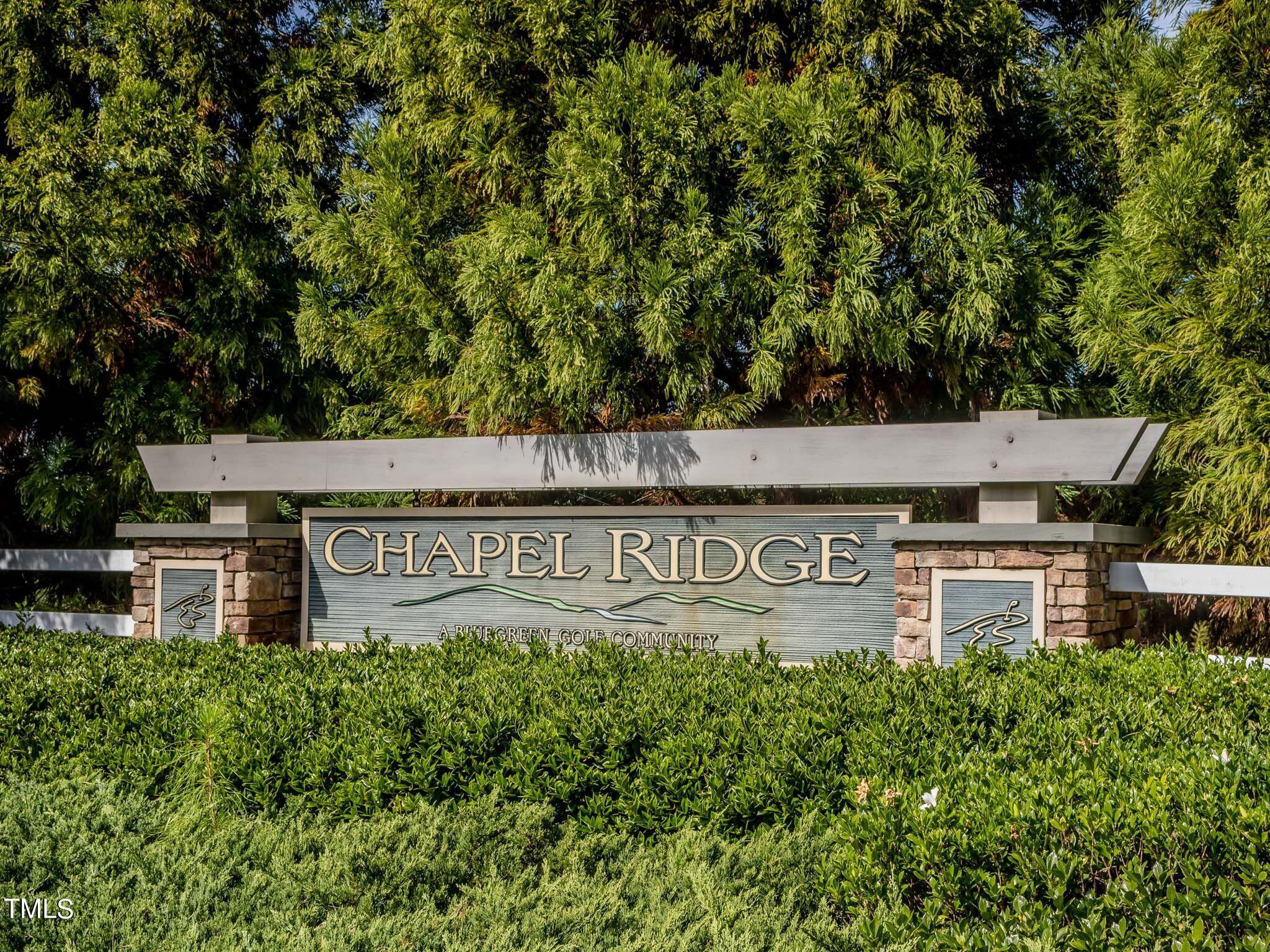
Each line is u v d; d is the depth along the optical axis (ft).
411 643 22.97
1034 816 9.75
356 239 26.84
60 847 13.10
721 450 20.43
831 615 19.79
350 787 13.65
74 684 17.40
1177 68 22.70
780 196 22.44
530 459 21.93
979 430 18.54
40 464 31.48
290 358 32.48
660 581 21.03
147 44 31.58
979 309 21.91
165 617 24.41
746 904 10.53
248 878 12.14
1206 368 20.90
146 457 24.86
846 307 21.98
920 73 24.22
